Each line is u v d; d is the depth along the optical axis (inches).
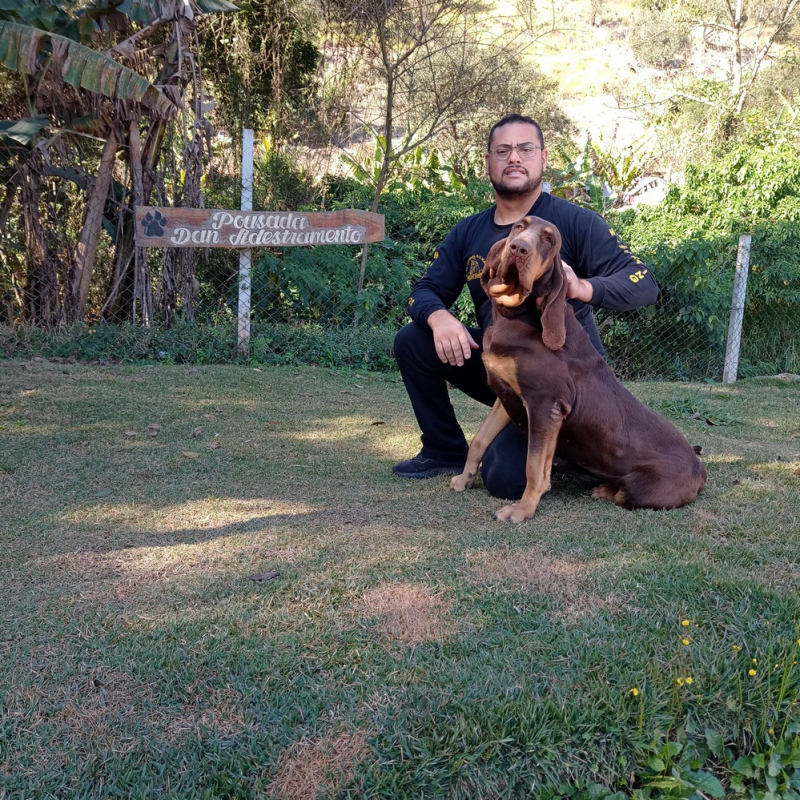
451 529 117.4
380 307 340.5
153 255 309.9
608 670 79.0
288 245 281.0
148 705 73.0
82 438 166.7
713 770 74.0
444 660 80.4
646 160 679.1
